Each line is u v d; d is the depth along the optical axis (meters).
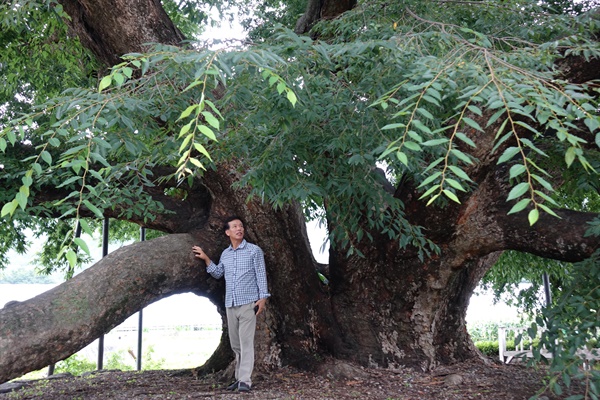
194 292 6.03
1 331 4.22
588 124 1.80
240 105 3.18
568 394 4.87
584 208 8.45
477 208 5.33
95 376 7.16
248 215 5.86
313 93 3.07
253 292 5.42
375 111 3.15
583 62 4.34
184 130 1.78
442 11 5.04
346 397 5.01
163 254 5.43
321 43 2.80
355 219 4.41
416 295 5.95
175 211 6.25
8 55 7.38
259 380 5.68
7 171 5.62
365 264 6.02
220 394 5.17
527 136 4.84
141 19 5.20
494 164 4.86
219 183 5.79
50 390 6.05
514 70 2.22
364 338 6.10
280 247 6.00
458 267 5.72
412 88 2.01
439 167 3.96
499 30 4.72
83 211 5.92
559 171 5.30
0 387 6.44
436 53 3.26
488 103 1.87
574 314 3.52
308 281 6.22
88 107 2.35
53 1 5.32
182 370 7.02
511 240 5.29
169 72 2.71
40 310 4.48
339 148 3.56
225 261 5.52
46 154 2.11
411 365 5.98
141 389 5.74
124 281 4.99
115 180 5.39
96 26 5.27
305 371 5.94
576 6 6.09
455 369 6.03
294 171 3.68
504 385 5.35
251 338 5.38
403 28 3.90
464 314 6.70
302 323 6.14
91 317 4.64
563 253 4.99
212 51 2.13
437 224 5.38
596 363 3.44
